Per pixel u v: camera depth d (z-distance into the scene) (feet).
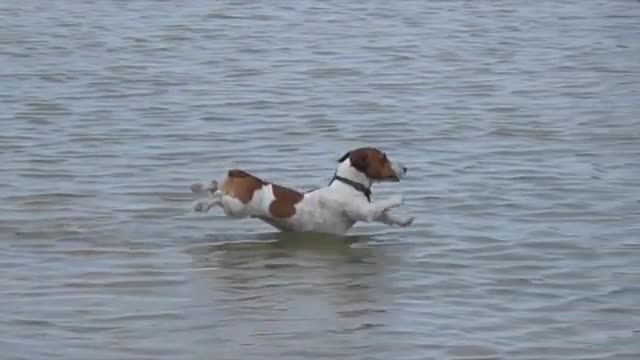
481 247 42.04
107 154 54.95
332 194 42.16
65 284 38.06
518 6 107.55
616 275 39.37
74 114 63.46
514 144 57.57
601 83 73.31
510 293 37.68
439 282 38.55
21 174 51.11
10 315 35.42
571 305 36.73
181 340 33.71
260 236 42.83
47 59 79.77
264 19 98.32
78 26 93.81
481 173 51.93
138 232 43.37
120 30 91.97
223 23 95.96
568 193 48.75
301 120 62.69
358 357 32.65
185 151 55.77
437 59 81.35
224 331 34.35
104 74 74.74
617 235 43.47
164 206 46.57
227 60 80.12
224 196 41.78
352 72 76.54
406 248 41.83
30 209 45.96
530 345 33.68
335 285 38.11
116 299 36.81
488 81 73.82
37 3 107.04
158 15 99.60
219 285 38.06
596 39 89.92
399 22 97.71
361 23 96.99
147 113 63.98
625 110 65.46
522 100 68.18
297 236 42.68
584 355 33.06
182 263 40.06
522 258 40.96
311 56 82.02
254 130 60.34
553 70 77.61
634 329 34.96
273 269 39.52
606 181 50.65
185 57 81.10
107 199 47.52
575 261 40.70
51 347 33.14
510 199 47.88
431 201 47.55
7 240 42.29
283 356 32.65
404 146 57.21
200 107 65.57
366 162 41.96
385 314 35.73
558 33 92.58
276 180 50.85
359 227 44.01
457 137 59.11
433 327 34.83
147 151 55.67
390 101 67.72
